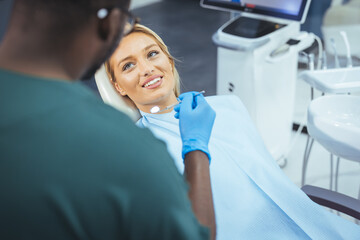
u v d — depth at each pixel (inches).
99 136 17.0
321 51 69.9
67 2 17.2
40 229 16.6
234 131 46.1
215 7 75.9
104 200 16.7
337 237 40.8
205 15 185.3
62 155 16.5
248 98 74.7
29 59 17.7
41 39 17.6
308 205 41.3
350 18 86.4
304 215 41.2
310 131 49.6
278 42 71.8
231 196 42.7
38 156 16.4
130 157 17.0
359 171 80.8
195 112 32.4
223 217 41.9
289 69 76.7
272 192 42.0
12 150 16.4
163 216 17.1
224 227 41.5
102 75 46.5
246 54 70.5
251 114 76.1
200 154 27.5
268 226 41.6
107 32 19.3
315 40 73.1
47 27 17.4
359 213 41.0
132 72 45.1
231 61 73.7
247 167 43.2
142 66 44.9
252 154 44.5
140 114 48.1
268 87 74.5
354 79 59.4
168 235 17.3
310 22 94.4
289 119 83.0
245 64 71.6
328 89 58.2
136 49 44.4
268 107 76.6
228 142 45.2
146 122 47.4
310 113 49.2
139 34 44.1
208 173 26.0
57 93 17.4
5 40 18.0
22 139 16.5
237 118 47.3
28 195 16.3
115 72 45.4
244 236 41.3
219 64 76.4
